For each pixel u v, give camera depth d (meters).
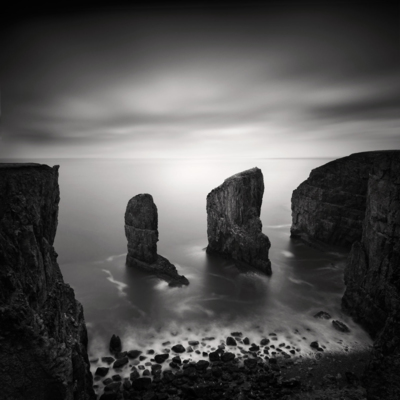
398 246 23.84
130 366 22.42
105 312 30.52
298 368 22.09
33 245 14.20
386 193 25.50
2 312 11.27
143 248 39.53
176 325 28.44
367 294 27.19
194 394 19.00
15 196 14.36
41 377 11.58
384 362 16.03
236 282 37.72
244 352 24.17
